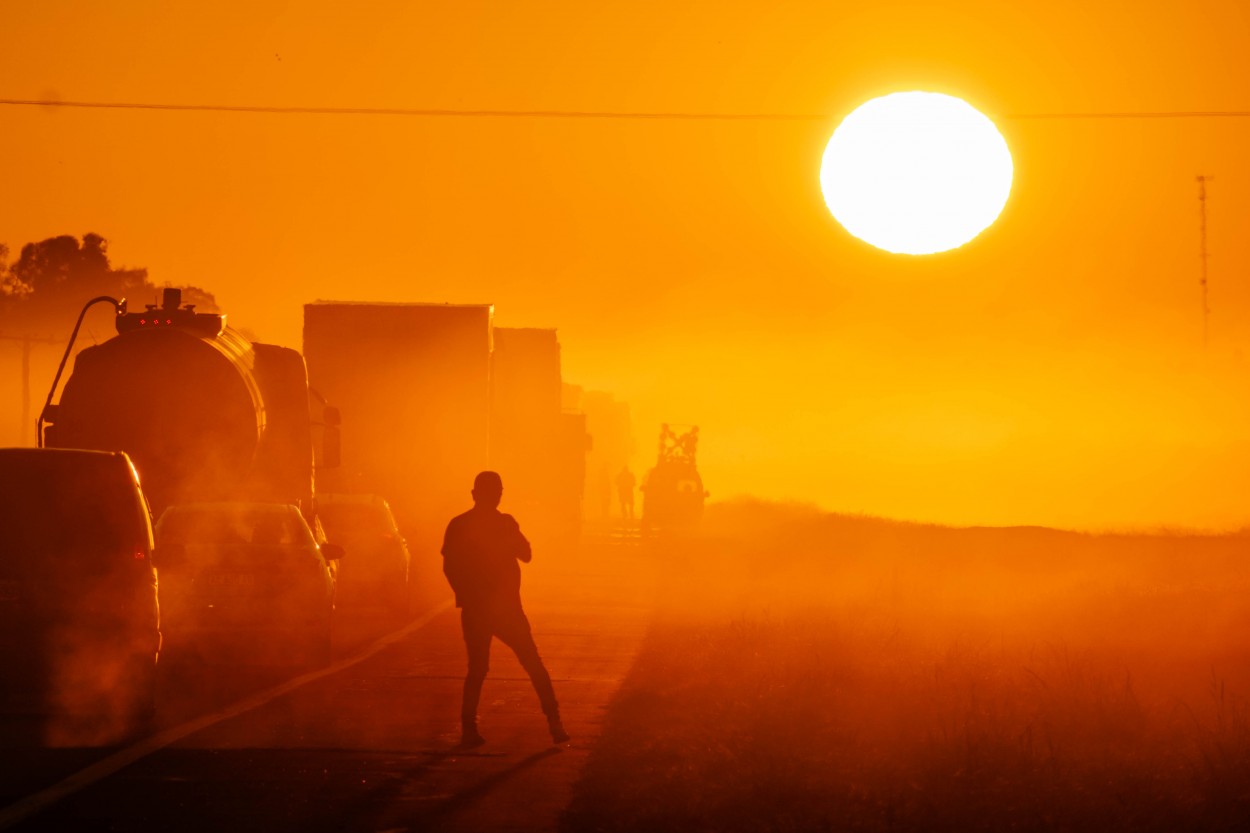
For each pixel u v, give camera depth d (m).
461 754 49.94
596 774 45.78
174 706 61.25
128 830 38.84
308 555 74.62
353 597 102.12
